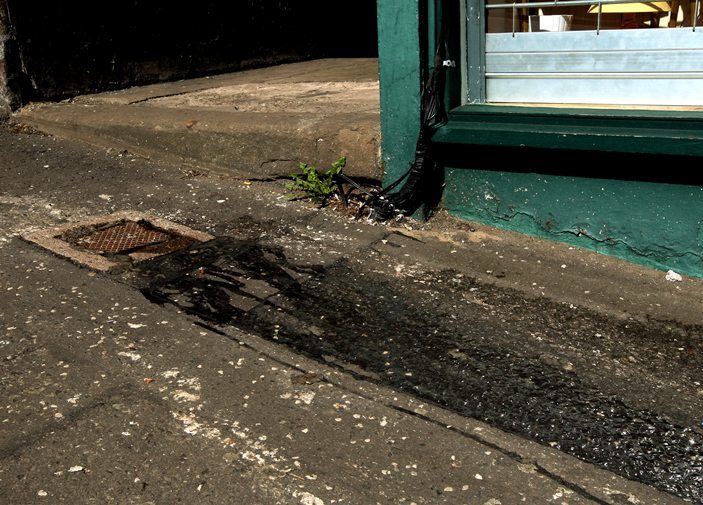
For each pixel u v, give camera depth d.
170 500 2.61
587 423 3.15
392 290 4.25
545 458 2.92
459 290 4.29
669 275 4.41
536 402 3.29
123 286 4.12
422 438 3.01
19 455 2.79
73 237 4.75
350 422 3.08
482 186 5.01
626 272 4.49
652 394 3.37
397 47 4.82
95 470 2.73
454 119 4.90
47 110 6.77
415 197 5.02
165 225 4.98
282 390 3.28
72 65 7.21
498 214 5.01
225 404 3.16
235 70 9.13
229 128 5.77
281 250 4.69
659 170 4.32
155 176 5.89
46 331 3.65
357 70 8.92
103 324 3.74
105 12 7.42
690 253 4.38
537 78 4.80
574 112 4.51
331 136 5.34
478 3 4.85
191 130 5.94
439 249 4.79
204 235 4.87
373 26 11.58
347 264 4.55
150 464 2.78
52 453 2.81
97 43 7.40
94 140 6.44
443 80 4.85
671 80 4.34
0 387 3.20
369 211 5.19
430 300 4.16
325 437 2.98
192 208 5.31
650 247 4.50
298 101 6.63
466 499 2.68
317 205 5.36
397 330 3.84
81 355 3.46
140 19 7.80
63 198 5.39
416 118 4.88
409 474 2.79
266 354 3.55
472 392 3.34
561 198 4.73
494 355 3.64
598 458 2.94
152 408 3.10
